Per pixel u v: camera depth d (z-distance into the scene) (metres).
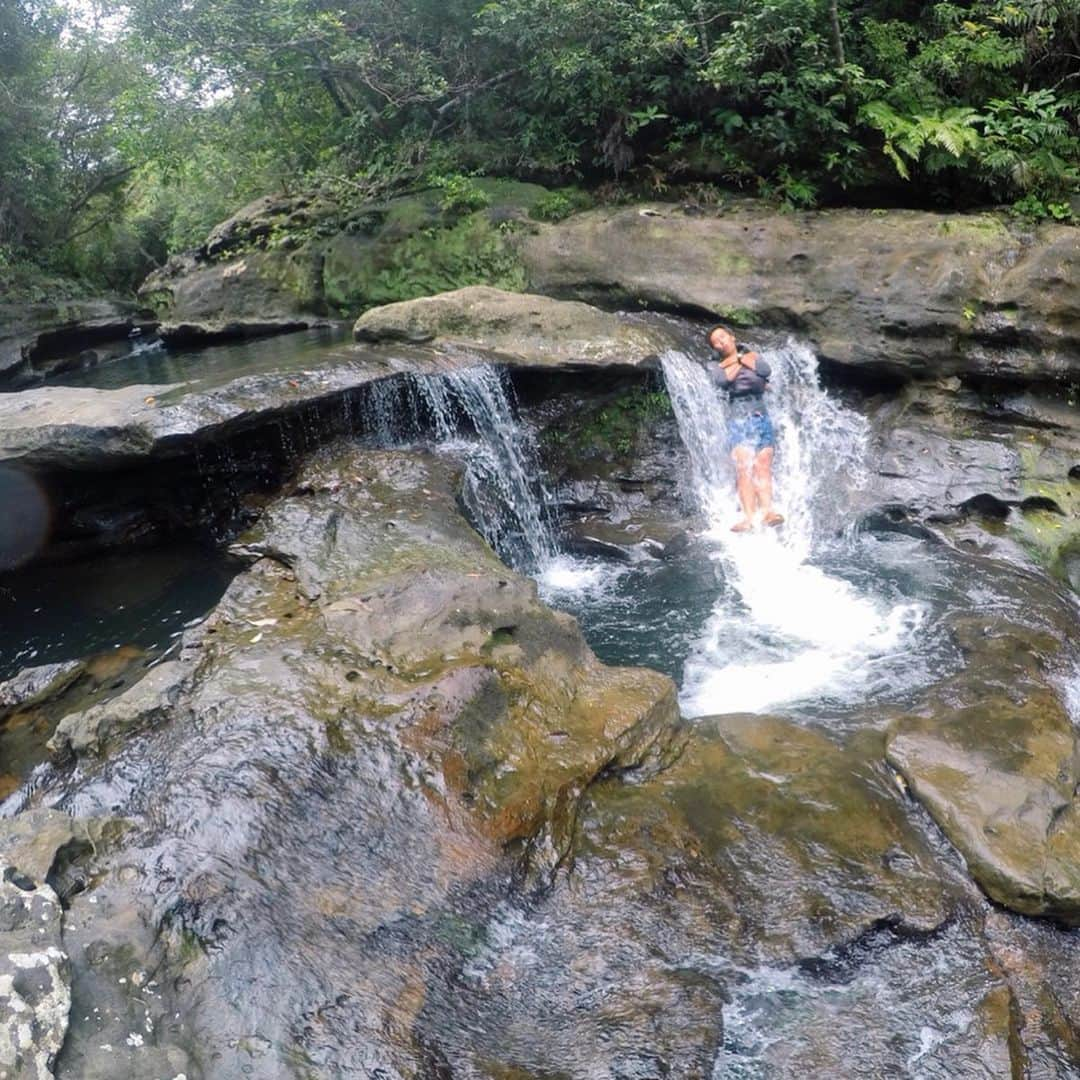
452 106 11.18
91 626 6.05
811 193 9.48
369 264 11.07
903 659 5.84
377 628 5.01
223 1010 3.17
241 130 12.84
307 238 12.05
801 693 5.57
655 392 8.37
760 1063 3.35
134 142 12.31
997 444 7.75
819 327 8.57
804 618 6.47
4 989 2.80
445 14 10.58
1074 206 8.65
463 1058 3.24
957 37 9.38
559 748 4.52
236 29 10.24
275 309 12.25
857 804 4.41
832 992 3.61
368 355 7.89
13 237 15.56
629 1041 3.32
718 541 7.70
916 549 7.36
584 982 3.56
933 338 8.09
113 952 3.20
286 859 3.74
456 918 3.71
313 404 7.02
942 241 8.23
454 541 6.07
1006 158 8.64
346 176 12.27
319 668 4.70
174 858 3.62
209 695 4.52
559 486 8.31
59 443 6.38
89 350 13.23
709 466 8.31
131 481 7.04
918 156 8.98
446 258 10.44
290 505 6.55
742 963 3.67
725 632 6.37
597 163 10.46
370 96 11.65
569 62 9.66
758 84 9.34
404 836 3.92
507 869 3.91
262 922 3.48
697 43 9.55
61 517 6.92
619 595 7.03
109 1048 2.89
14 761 4.61
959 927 3.88
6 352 11.75
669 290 9.09
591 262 9.49
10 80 14.71
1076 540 7.18
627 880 3.97
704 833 4.24
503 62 10.77
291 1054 3.07
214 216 15.91
